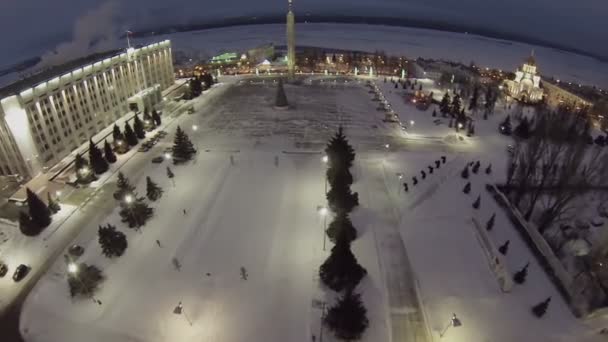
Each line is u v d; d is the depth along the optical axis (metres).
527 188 57.38
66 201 58.66
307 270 43.47
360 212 54.19
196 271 43.75
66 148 74.62
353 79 130.62
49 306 39.81
